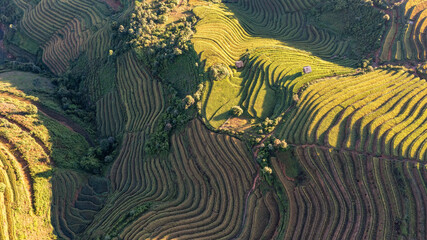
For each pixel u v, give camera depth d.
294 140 51.84
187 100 58.47
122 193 57.88
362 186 46.47
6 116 59.75
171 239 48.06
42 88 76.12
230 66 65.44
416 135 49.78
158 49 69.44
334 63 67.94
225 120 57.16
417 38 65.81
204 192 52.59
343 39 74.69
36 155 56.41
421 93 56.28
